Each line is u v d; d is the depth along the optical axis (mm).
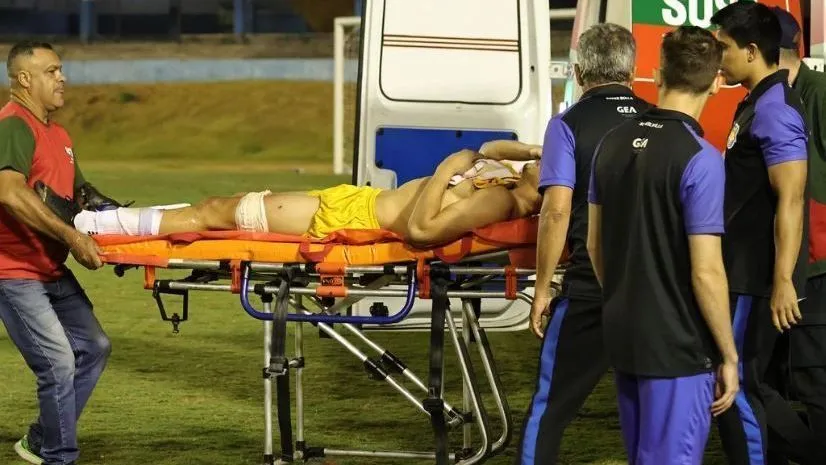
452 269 5141
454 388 8000
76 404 5785
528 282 5453
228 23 53125
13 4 52031
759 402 4770
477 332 5438
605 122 4676
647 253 3998
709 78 4031
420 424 6977
